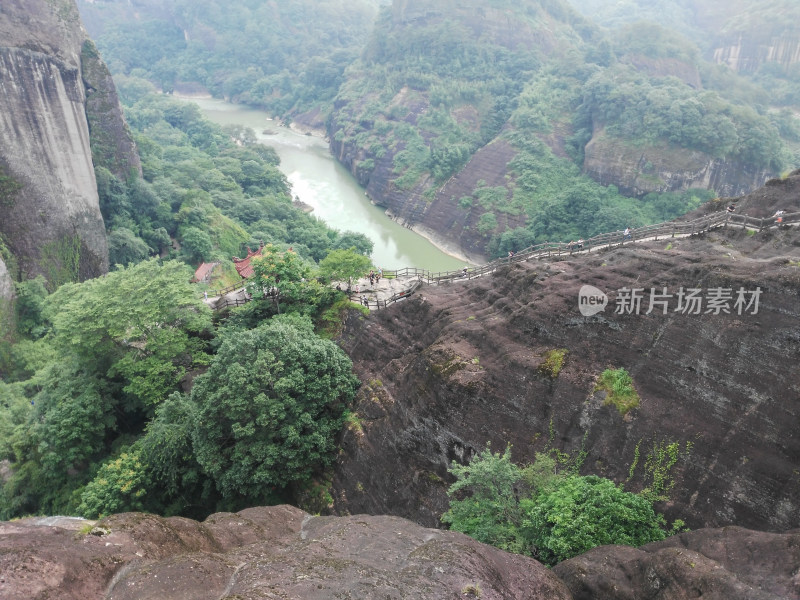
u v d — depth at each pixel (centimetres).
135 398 3269
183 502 2622
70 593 898
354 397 2741
